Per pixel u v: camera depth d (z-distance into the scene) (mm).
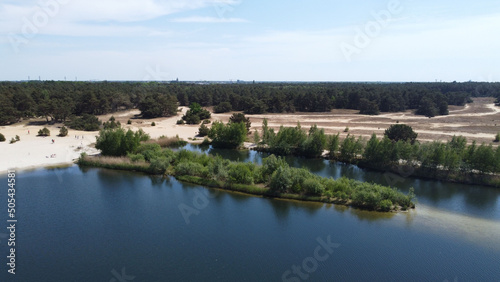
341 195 61250
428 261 43719
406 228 52438
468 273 41531
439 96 185625
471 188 69938
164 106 169500
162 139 109062
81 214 57000
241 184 67812
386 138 82688
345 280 39656
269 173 69750
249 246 47094
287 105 193125
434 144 82250
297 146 99438
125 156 87500
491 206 61156
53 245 47125
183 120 155000
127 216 56344
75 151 95625
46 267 42062
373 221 54625
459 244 47906
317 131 97562
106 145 88875
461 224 54000
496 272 41688
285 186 63750
